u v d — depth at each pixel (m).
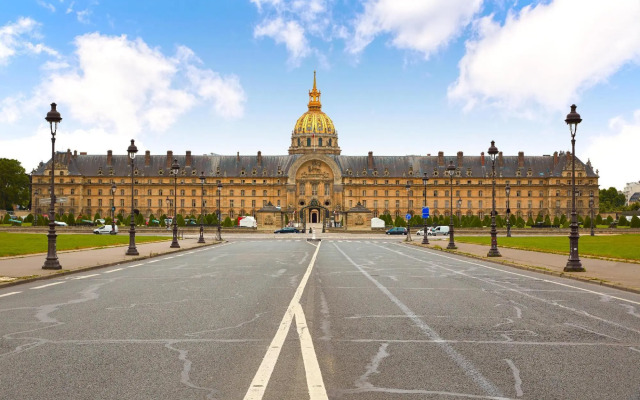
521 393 8.84
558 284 24.64
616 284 23.34
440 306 17.67
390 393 8.83
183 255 45.62
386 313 16.27
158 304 17.80
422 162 191.12
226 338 12.70
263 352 11.39
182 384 9.23
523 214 185.12
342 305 17.80
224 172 187.88
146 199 185.12
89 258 38.22
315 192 184.12
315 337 12.90
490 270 32.06
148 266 33.84
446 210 186.25
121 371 9.98
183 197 185.75
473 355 11.26
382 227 130.88
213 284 23.73
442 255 47.66
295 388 9.04
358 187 186.25
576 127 31.52
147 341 12.35
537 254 45.06
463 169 187.12
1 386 9.09
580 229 111.81
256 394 8.71
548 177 184.00
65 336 12.85
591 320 15.28
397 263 37.06
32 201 183.12
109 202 184.25
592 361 10.80
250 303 18.09
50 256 28.98
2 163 168.62
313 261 38.44
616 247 47.91
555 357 11.10
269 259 40.44
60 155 185.50
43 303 17.98
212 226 123.50
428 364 10.55
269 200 185.88
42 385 9.15
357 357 11.07
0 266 30.41
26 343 12.12
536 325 14.48
